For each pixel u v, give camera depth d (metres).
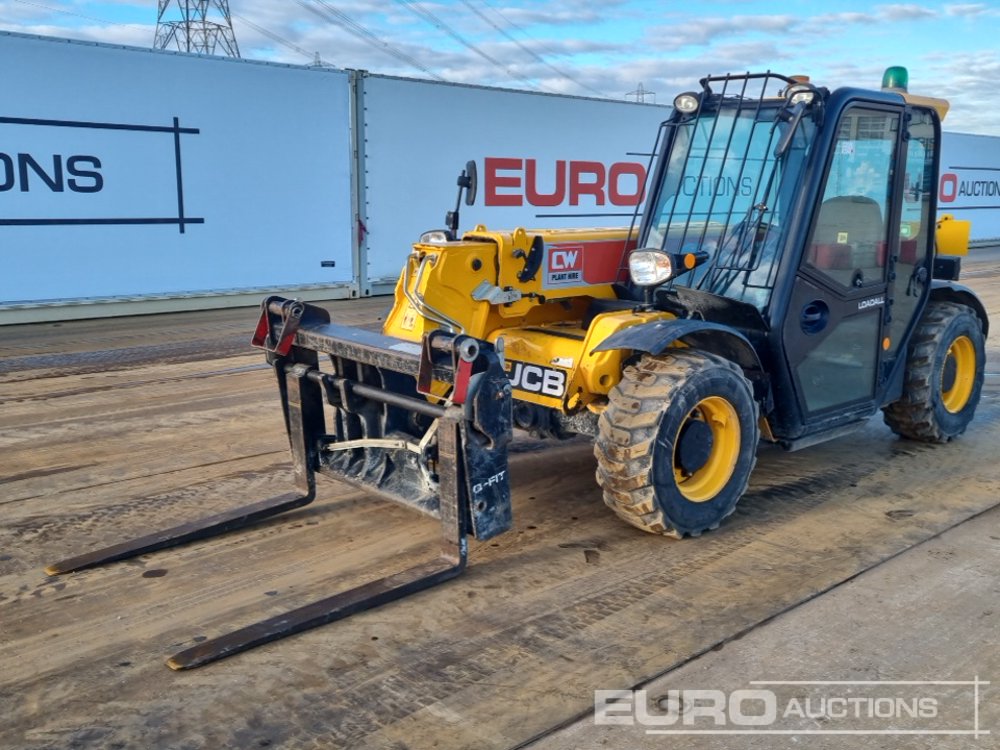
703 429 3.86
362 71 11.02
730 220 4.31
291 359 4.17
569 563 3.67
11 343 8.34
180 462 4.95
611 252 4.67
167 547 3.78
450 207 12.15
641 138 13.99
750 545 3.85
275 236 10.72
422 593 3.39
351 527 4.02
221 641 2.97
